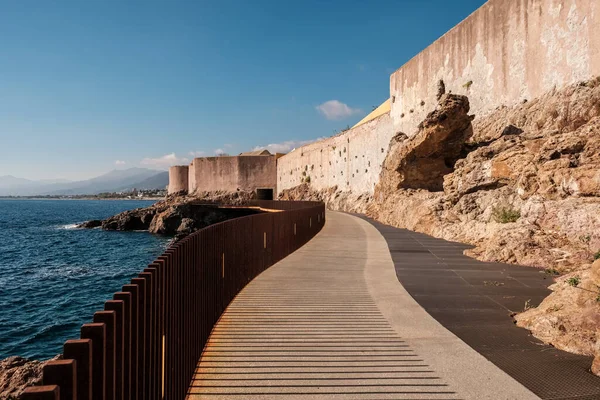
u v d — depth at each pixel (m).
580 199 12.48
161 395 3.60
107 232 61.25
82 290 23.97
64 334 16.59
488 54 25.61
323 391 4.59
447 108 25.05
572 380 4.75
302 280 10.52
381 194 33.69
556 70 20.00
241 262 9.60
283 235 14.56
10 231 63.12
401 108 38.62
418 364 5.27
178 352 4.27
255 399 4.43
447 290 9.27
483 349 5.75
